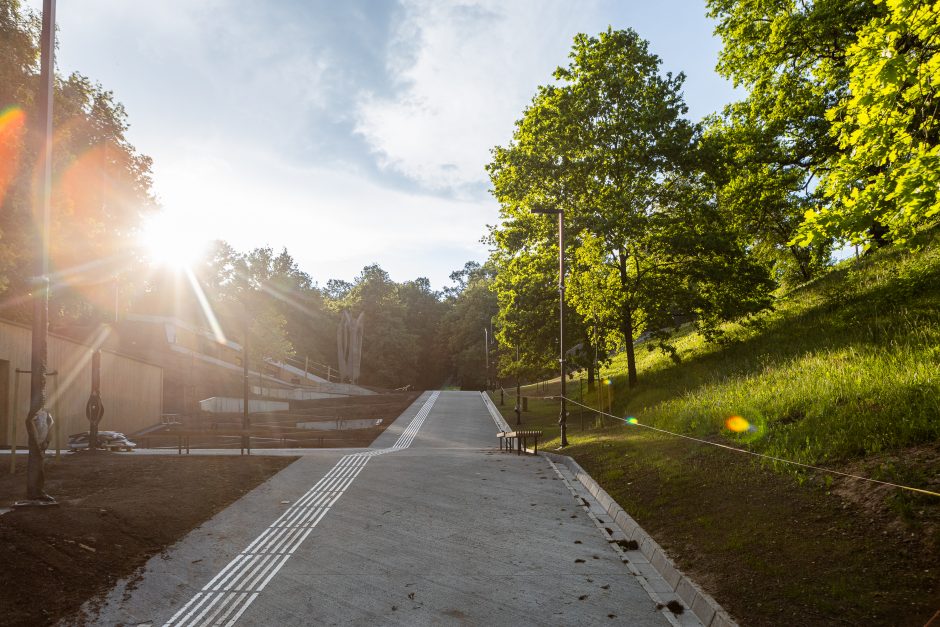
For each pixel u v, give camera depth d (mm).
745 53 24719
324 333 85312
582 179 23344
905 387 9578
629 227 21500
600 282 22531
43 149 10047
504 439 22078
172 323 43812
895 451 7941
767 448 9859
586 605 6363
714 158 22875
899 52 7594
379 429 30469
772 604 5586
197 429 32125
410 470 14641
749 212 26156
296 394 51812
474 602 6473
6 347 21141
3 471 13602
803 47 22734
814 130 23719
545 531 9195
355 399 49094
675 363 25297
